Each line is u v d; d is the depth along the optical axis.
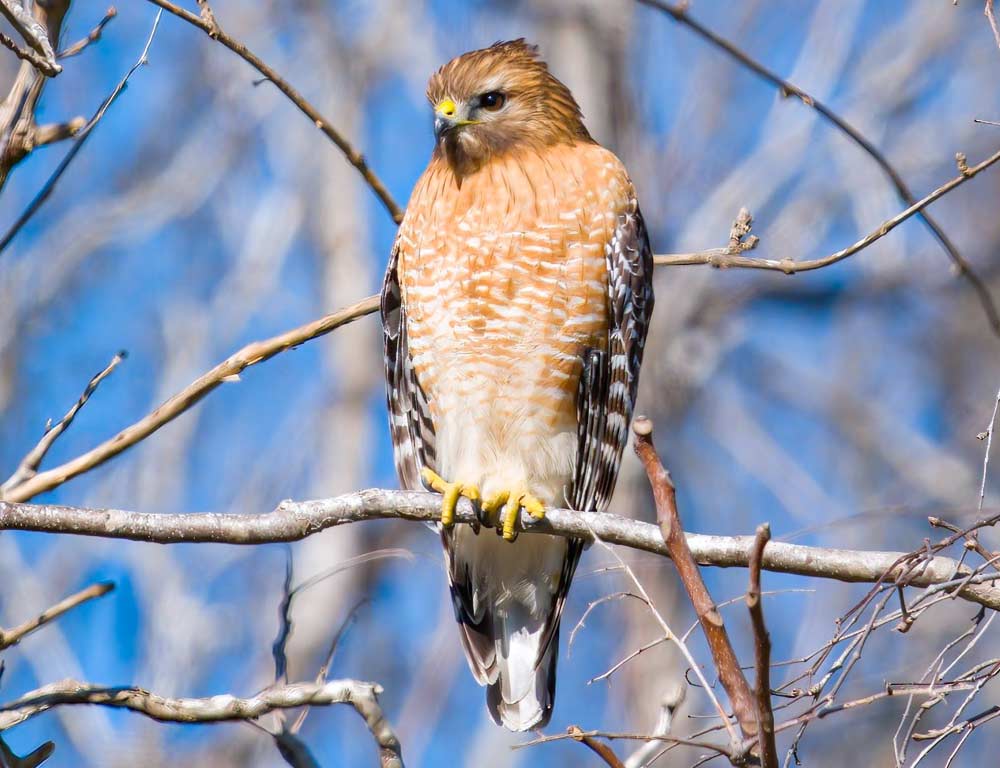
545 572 9.02
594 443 9.05
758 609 5.04
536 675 8.95
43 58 6.23
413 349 9.22
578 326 8.89
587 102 14.85
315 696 7.05
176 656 11.73
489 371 8.95
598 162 9.05
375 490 7.16
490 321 8.92
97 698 6.83
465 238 8.94
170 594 11.98
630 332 9.05
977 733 13.08
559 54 14.94
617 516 7.13
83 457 7.37
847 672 5.73
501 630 9.05
